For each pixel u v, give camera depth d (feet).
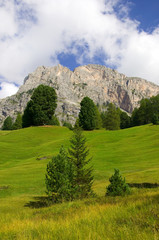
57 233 20.24
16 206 58.70
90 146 169.07
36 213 42.93
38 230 22.61
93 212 29.07
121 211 26.94
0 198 68.85
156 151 134.82
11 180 90.43
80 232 19.19
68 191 55.57
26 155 162.50
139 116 355.15
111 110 348.59
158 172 84.43
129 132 218.59
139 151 141.38
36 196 70.49
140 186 65.51
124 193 46.91
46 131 250.16
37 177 93.81
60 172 57.52
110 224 20.95
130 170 98.73
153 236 16.08
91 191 61.93
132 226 19.76
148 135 190.70
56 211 38.81
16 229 25.71
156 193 37.09
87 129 272.51
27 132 242.37
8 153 164.55
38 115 265.95
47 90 273.54
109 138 196.24
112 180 50.34
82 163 67.15
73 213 32.17
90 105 271.08
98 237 17.15
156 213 22.68
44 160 131.54
